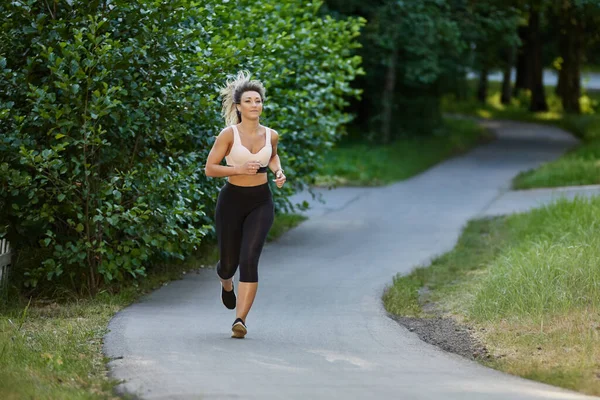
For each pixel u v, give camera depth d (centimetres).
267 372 892
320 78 1977
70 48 1277
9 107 1288
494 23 4469
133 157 1381
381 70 4822
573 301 1180
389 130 4759
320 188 3064
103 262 1318
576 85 7206
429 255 1800
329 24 2052
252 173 1034
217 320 1181
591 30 5994
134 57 1345
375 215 2439
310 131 1938
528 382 877
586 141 5297
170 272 1528
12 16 1351
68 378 866
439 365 948
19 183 1243
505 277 1306
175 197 1372
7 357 922
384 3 4328
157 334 1080
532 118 6919
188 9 1406
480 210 2550
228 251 1095
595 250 1388
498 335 1089
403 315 1271
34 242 1412
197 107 1406
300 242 1958
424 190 3097
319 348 1023
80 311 1217
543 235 1692
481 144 5206
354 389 820
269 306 1289
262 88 1082
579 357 955
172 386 829
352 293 1398
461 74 5288
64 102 1314
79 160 1334
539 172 3403
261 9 1814
